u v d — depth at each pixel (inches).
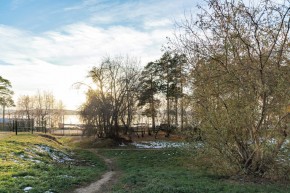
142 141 1964.8
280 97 643.5
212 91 727.1
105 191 556.7
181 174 783.1
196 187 562.6
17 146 949.8
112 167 1050.1
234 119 689.0
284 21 640.4
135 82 1962.4
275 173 678.5
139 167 1035.9
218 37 693.9
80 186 588.1
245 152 726.5
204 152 765.3
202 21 692.7
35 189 491.5
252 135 692.7
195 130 794.2
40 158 887.7
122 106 1904.5
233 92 706.2
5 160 722.2
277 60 660.7
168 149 1425.9
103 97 1841.8
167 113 2225.6
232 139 727.7
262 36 657.6
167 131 2180.1
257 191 547.2
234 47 678.5
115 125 1841.8
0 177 542.6
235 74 681.0
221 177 726.5
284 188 597.6
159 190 518.3
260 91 652.1
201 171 836.0
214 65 712.4
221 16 674.8
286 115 652.1
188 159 1105.4
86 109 1824.6
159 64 2236.7
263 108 660.1
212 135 729.6
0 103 2410.2
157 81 2256.4
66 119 3575.3
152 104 2315.5
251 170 716.0
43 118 3169.3
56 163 906.1
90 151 1483.8
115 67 1897.1
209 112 724.0
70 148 1472.7
